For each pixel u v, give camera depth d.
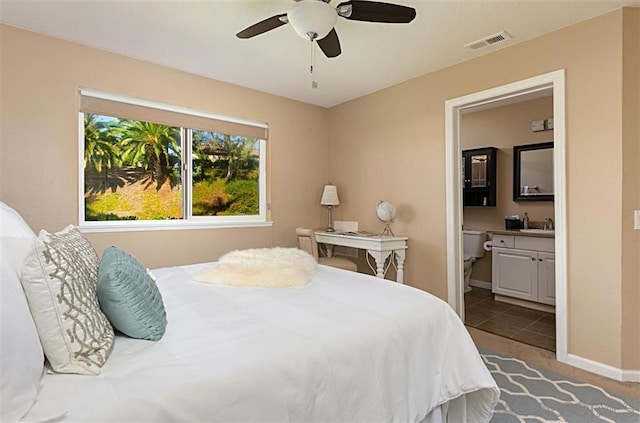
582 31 2.26
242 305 1.47
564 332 2.33
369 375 1.15
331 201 3.94
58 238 1.08
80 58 2.61
